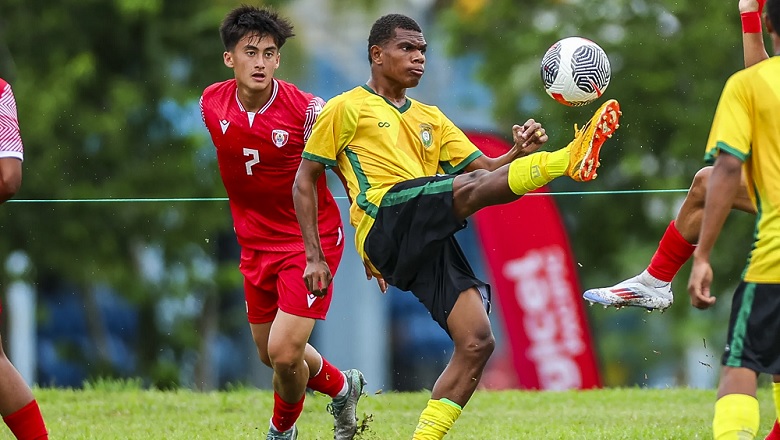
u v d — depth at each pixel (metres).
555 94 21.56
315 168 21.47
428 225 20.44
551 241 56.06
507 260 56.31
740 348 17.55
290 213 23.67
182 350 65.75
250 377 68.88
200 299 65.31
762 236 17.50
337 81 66.81
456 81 67.50
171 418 28.70
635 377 62.22
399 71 21.41
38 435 20.61
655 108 61.06
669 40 62.03
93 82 63.72
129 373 65.81
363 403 30.98
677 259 22.67
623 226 61.69
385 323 67.25
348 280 66.31
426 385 67.38
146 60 65.00
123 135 63.38
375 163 21.19
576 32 63.62
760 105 17.52
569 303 56.38
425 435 20.11
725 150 17.47
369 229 21.09
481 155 22.12
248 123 23.41
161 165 64.19
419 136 21.61
